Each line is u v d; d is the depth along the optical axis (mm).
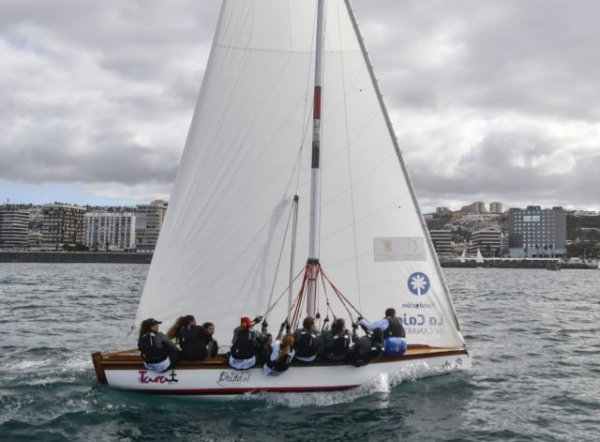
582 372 14539
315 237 11398
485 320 27266
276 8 11898
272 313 11672
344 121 11992
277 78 11852
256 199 11719
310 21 11938
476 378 13250
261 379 10570
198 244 11562
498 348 18469
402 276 12023
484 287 64625
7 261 169625
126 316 27094
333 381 10852
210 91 11719
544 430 9695
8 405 10180
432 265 12117
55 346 17344
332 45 11992
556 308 35375
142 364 10508
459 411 10492
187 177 11586
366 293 11938
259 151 11758
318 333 11234
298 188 11844
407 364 11586
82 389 11172
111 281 63031
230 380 10508
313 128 11586
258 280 11656
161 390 10523
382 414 10141
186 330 10523
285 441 8859
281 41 11891
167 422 9500
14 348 16781
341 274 11883
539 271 176250
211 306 11531
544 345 19219
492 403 11133
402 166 12102
